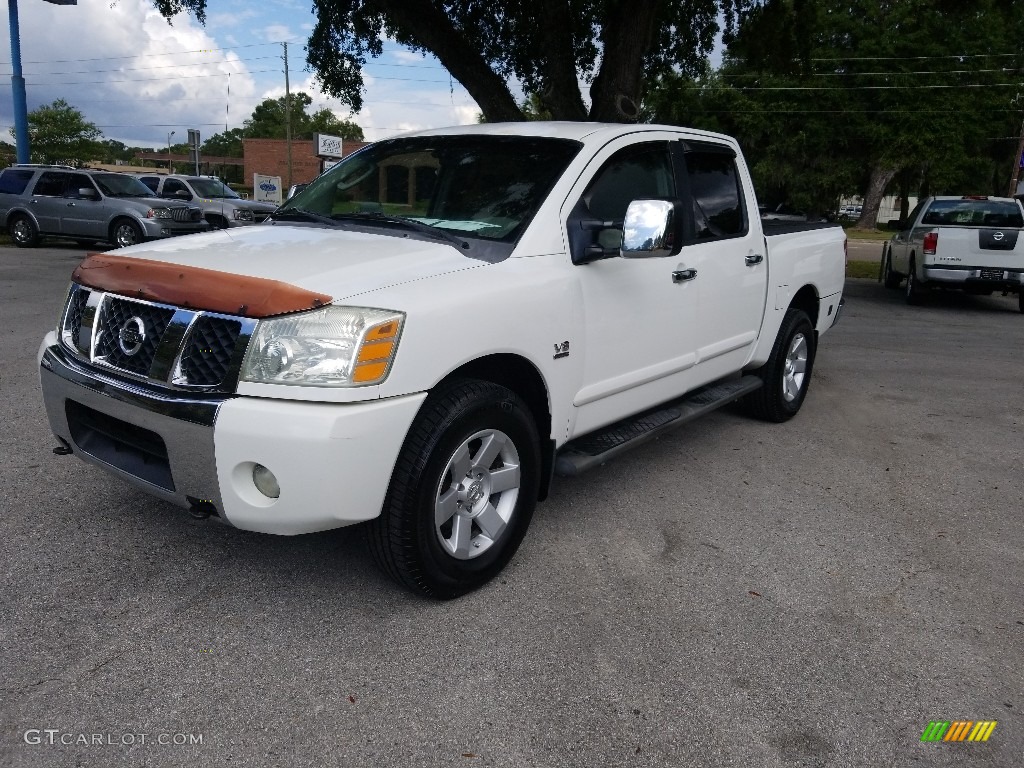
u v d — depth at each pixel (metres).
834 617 3.29
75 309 3.31
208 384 2.80
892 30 39.88
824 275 6.25
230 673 2.74
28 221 17.42
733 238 4.94
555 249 3.57
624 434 4.16
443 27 12.13
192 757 2.35
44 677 2.67
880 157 41.59
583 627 3.12
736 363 5.23
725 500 4.50
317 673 2.76
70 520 3.82
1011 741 2.58
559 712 2.62
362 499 2.78
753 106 42.75
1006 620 3.32
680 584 3.50
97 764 2.30
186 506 2.93
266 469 2.71
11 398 5.72
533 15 13.77
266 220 4.19
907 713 2.70
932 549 3.98
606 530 4.03
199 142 24.44
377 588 3.34
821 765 2.44
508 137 4.08
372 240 3.50
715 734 2.55
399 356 2.79
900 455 5.44
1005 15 14.16
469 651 2.93
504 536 3.40
